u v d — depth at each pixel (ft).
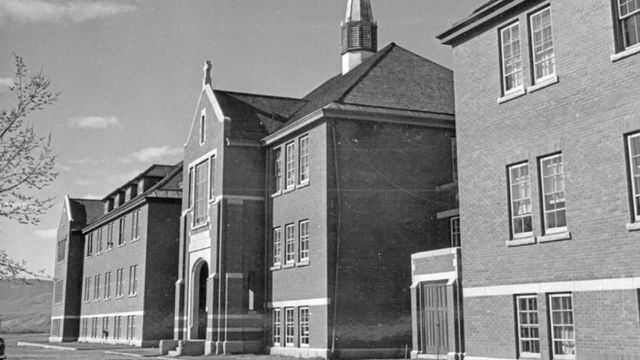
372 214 97.66
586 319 56.29
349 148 98.68
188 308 123.65
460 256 79.15
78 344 169.99
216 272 110.11
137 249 156.35
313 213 99.81
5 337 247.70
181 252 128.67
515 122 65.67
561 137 60.49
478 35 71.61
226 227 111.45
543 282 60.75
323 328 93.91
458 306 77.97
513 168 65.98
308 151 102.99
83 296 197.88
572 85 59.93
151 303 148.36
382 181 99.09
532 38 65.10
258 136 115.24
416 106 102.63
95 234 193.26
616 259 54.29
